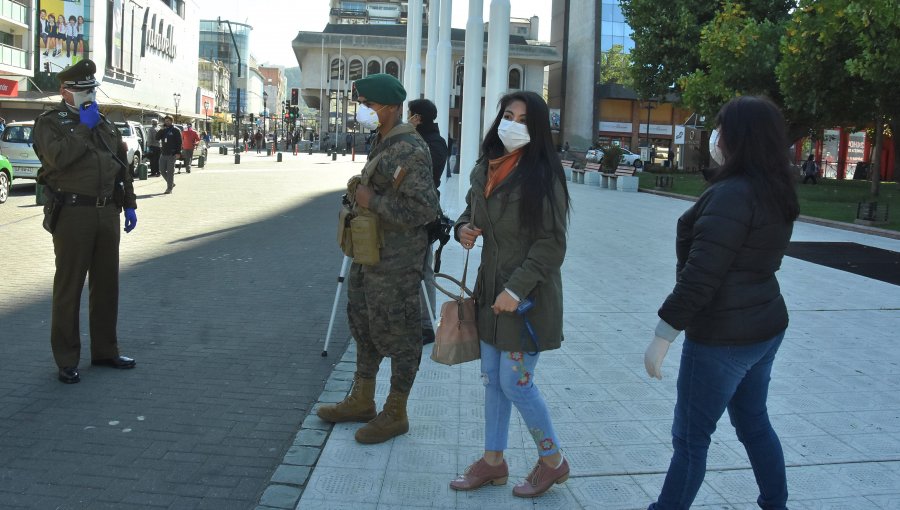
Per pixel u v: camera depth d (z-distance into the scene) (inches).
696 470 114.4
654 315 289.9
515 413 184.4
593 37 2459.4
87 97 192.9
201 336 245.4
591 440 167.6
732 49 968.9
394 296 158.9
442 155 217.5
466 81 452.4
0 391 188.2
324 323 267.6
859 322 284.2
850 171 1567.4
